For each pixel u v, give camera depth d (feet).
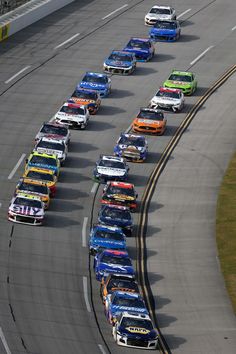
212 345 559.38
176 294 621.31
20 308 576.20
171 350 546.67
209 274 651.25
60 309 581.12
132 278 596.29
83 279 623.77
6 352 517.14
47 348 529.45
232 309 608.60
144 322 546.67
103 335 553.64
